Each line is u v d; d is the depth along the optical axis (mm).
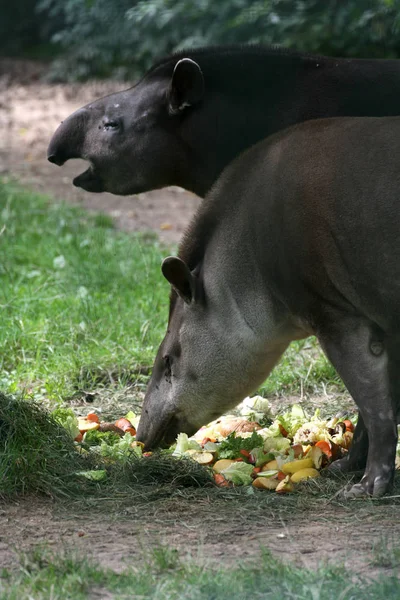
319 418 13695
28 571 8625
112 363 16188
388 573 8508
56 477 10938
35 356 16578
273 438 12109
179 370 12062
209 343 11766
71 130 14219
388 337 10719
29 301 18625
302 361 16156
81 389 15469
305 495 10805
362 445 11602
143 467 11273
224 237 11461
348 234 10250
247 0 36750
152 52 43375
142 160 13797
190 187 14023
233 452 11938
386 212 10062
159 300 18766
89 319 17641
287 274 10812
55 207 27266
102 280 20078
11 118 42031
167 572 8562
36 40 55125
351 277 10359
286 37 33688
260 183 11094
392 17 29094
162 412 12258
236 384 11898
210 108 13328
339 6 32906
